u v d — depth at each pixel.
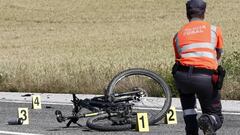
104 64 96.12
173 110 40.75
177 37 27.38
